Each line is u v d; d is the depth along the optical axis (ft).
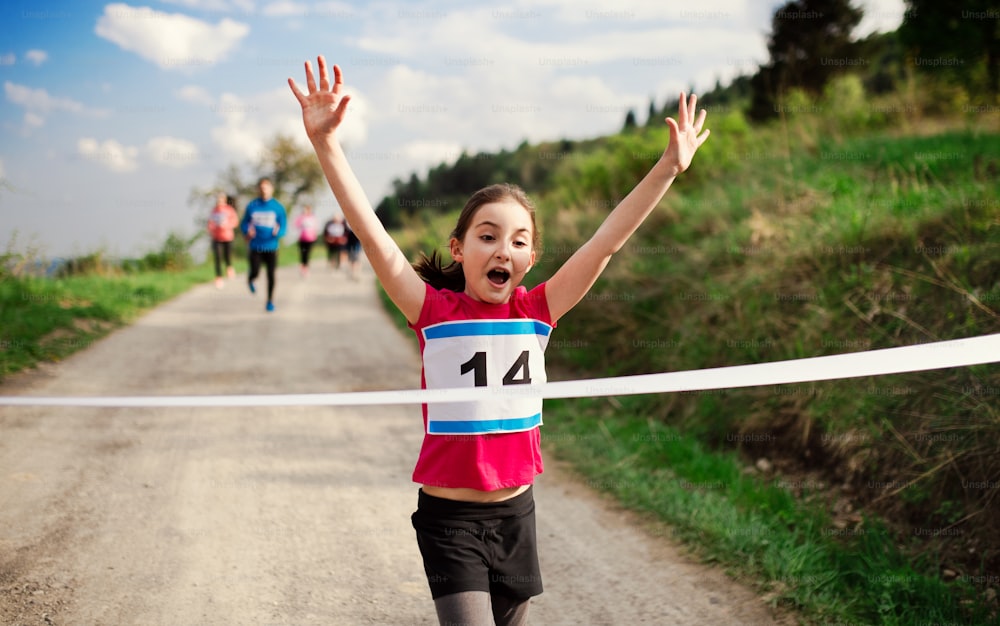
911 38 28.94
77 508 13.84
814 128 31.27
